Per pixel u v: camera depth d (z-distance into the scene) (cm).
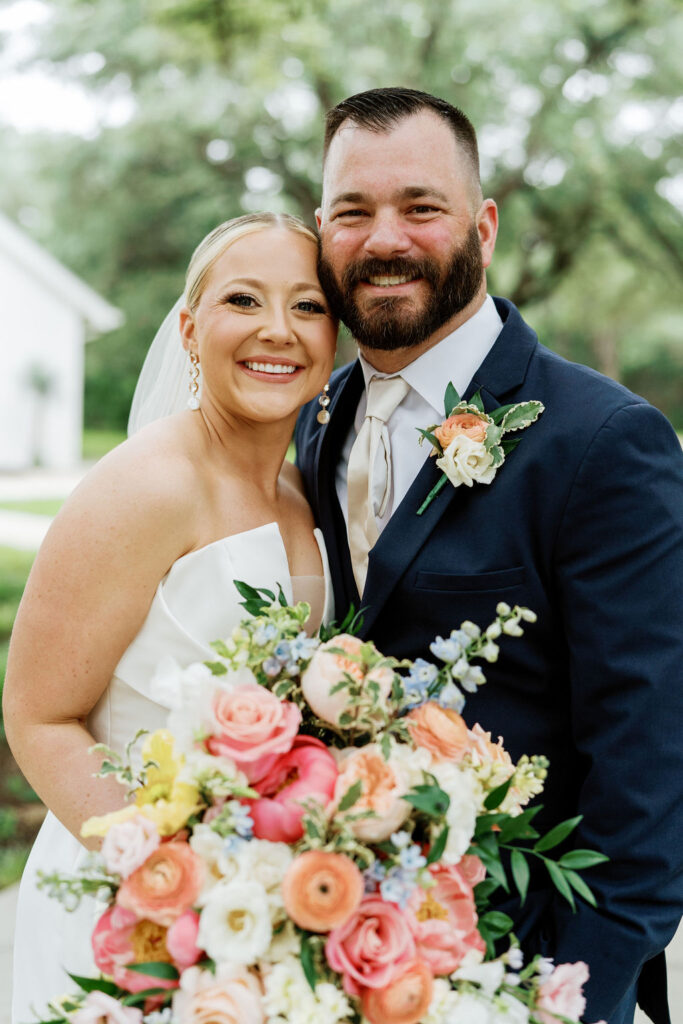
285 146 1298
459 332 201
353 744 148
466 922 141
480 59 1184
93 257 1664
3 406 1998
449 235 192
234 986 128
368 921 130
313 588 203
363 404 216
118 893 133
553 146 1254
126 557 174
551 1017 142
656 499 174
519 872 144
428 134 191
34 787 175
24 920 195
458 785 139
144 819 132
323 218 199
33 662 174
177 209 1488
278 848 132
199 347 195
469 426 187
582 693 175
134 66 1230
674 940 353
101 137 1452
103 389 2625
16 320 1978
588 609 174
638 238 1370
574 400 184
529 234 1352
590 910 169
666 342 2894
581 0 1153
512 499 181
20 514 1289
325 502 213
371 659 144
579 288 1459
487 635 147
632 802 168
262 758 136
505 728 183
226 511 189
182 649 175
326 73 1083
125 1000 132
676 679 170
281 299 190
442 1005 133
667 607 172
